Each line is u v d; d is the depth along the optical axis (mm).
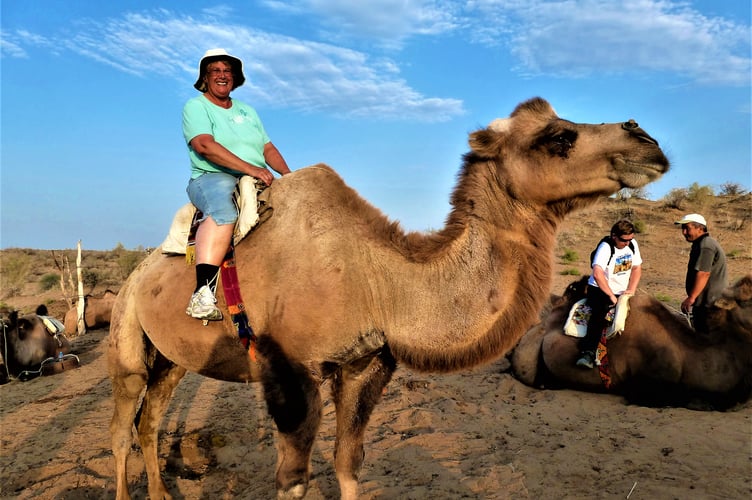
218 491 5734
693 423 6672
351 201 4434
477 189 4281
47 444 7137
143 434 5496
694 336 7426
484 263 4094
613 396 7871
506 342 4070
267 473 5996
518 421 7031
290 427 4062
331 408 8039
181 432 7324
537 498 5004
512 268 4102
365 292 4176
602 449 6035
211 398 8750
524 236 4211
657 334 7496
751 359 7090
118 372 5293
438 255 4172
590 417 7113
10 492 5934
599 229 30578
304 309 4129
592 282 7871
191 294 4602
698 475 5273
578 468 5578
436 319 4059
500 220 4195
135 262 30484
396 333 4141
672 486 5066
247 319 4305
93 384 10125
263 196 4508
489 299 4035
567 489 5148
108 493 5762
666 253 25203
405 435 6727
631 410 7281
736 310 7168
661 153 3947
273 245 4312
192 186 4617
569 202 4203
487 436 6559
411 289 4117
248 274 4316
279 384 4125
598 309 7723
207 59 4836
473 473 5578
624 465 5598
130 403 5363
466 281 4074
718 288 8156
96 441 7141
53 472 6301
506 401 8008
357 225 4301
